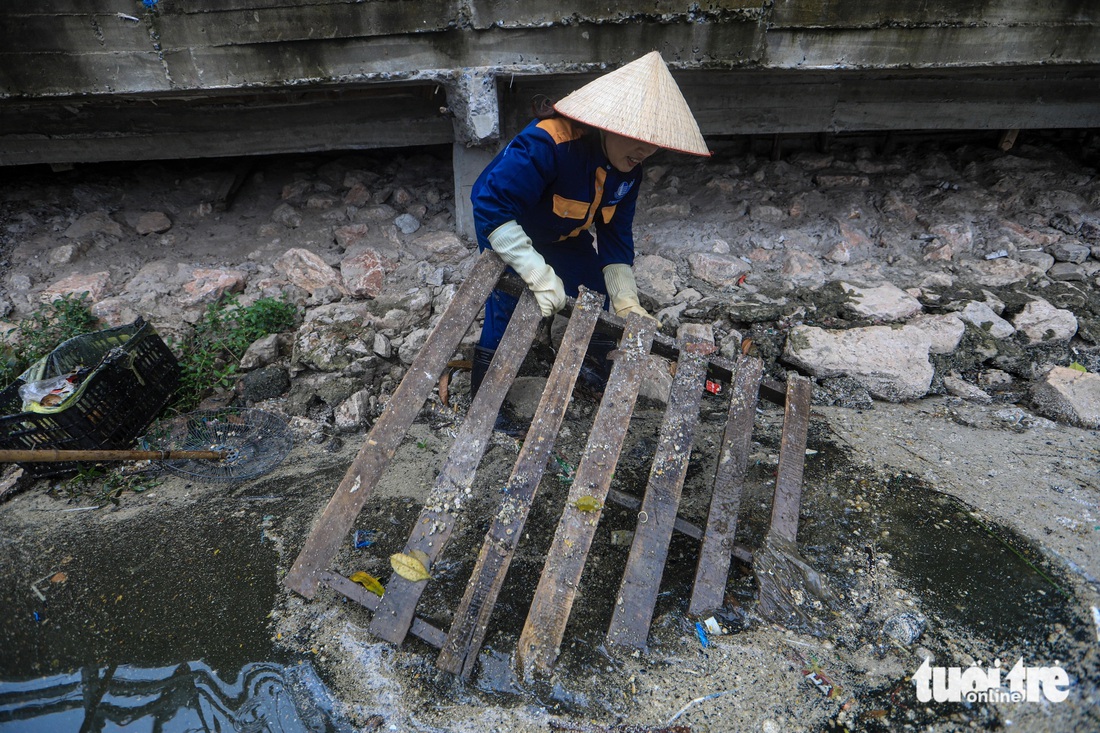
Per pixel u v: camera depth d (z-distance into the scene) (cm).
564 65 297
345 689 184
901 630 193
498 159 218
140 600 212
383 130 356
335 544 198
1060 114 357
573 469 259
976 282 330
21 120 338
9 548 233
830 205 375
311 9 277
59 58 285
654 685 182
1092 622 192
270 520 242
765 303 316
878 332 300
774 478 255
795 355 297
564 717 175
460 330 225
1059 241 347
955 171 400
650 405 295
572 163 213
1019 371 299
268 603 210
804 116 355
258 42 285
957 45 298
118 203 386
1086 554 214
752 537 228
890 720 173
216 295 327
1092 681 177
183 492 257
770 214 365
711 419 288
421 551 196
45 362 268
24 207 375
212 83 294
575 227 239
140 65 289
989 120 360
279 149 361
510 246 219
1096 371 298
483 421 216
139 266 350
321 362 296
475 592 191
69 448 257
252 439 280
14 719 182
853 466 258
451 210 380
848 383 294
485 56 293
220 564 224
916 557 219
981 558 217
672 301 318
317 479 261
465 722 174
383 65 294
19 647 200
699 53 296
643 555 202
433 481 258
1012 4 288
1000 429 276
